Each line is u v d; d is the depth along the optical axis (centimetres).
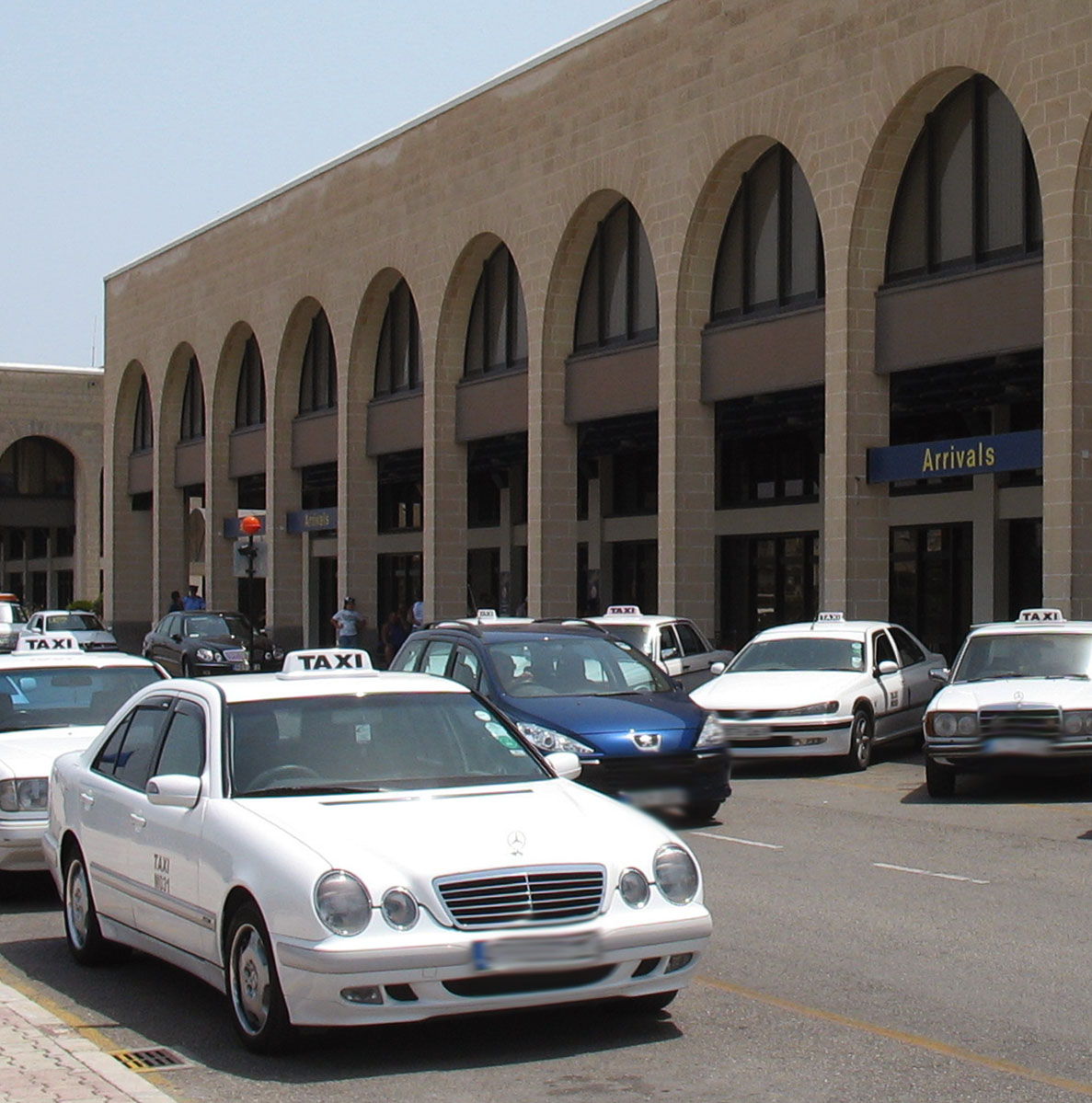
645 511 3725
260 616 5278
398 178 3741
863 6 2470
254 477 4806
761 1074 688
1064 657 1742
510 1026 771
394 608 4834
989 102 2386
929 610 3006
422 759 832
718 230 2862
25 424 6925
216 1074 704
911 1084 671
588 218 3159
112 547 5522
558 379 3228
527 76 3269
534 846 716
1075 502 2119
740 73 2716
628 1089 669
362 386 3981
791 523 3291
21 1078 658
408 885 689
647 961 719
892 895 1123
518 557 4162
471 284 3581
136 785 891
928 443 2383
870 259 2508
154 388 5184
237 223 4581
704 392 2855
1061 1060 707
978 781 1845
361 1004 679
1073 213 2127
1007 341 2278
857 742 1919
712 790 1447
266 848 721
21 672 1315
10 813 1110
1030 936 983
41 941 1027
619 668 1580
